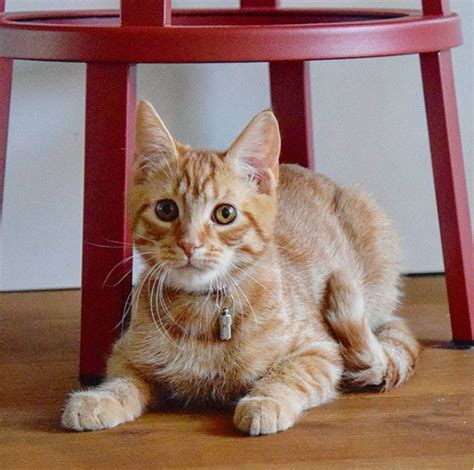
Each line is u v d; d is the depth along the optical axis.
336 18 0.86
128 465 0.65
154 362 0.73
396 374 0.76
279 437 0.69
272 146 0.73
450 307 0.85
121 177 0.74
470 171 1.00
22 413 0.73
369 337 0.76
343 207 0.87
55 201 0.98
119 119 0.73
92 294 0.76
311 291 0.78
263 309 0.73
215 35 0.70
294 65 0.90
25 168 0.97
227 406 0.74
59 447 0.68
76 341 0.88
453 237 0.83
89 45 0.71
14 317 0.94
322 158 1.00
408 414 0.72
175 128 0.98
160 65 0.96
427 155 1.00
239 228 0.71
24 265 1.00
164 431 0.70
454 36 0.79
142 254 0.73
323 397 0.73
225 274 0.72
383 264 0.87
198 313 0.72
